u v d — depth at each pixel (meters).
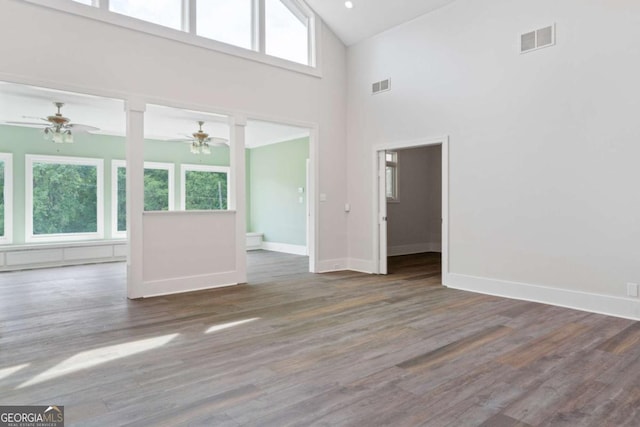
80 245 7.66
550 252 4.55
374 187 6.59
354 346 3.21
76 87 4.40
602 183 4.17
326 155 6.76
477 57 5.19
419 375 2.66
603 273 4.16
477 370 2.74
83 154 8.15
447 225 5.52
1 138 7.31
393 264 7.66
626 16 4.00
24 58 4.11
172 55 5.08
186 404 2.28
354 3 6.05
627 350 3.12
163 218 5.01
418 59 5.89
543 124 4.59
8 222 7.38
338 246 6.94
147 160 9.02
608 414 2.17
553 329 3.64
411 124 6.00
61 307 4.40
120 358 2.96
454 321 3.88
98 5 4.55
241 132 5.73
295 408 2.23
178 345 3.23
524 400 2.33
